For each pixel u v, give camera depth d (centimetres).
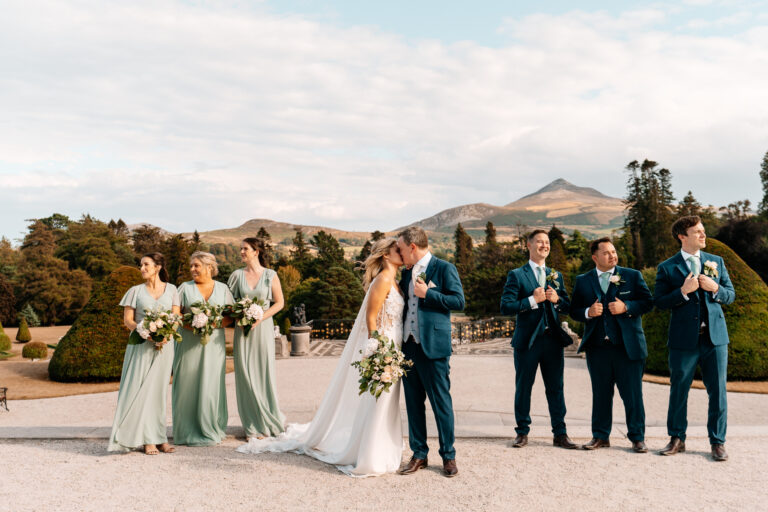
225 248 17800
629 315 540
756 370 1084
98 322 1220
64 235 8056
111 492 441
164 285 587
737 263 1183
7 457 537
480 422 738
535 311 559
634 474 473
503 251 7194
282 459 530
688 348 519
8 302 4772
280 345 1647
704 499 416
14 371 1322
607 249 555
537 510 398
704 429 615
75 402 958
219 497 430
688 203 7975
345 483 461
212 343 589
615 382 556
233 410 835
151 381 552
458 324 2512
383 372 456
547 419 778
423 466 500
